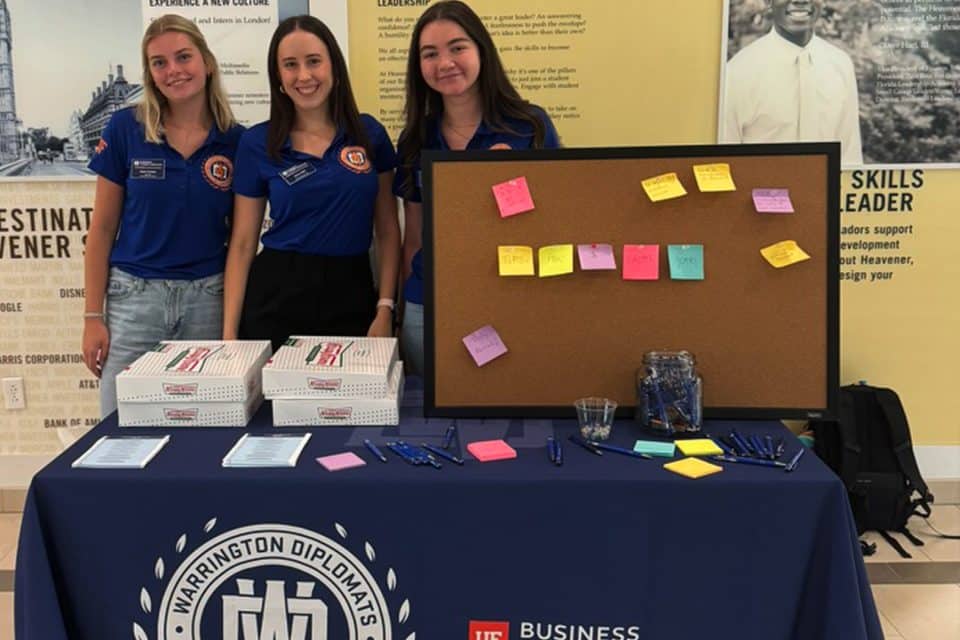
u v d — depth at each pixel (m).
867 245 2.78
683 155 1.64
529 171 1.65
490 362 1.68
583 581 1.39
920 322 2.83
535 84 2.66
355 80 2.66
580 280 1.66
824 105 2.66
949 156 2.70
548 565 1.38
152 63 2.12
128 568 1.37
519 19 2.62
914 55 2.63
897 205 2.74
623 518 1.37
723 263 1.65
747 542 1.38
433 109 2.17
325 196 2.11
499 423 1.66
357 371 1.61
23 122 2.69
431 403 1.69
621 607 1.40
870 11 2.61
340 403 1.60
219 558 1.37
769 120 2.67
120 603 1.38
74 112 2.69
